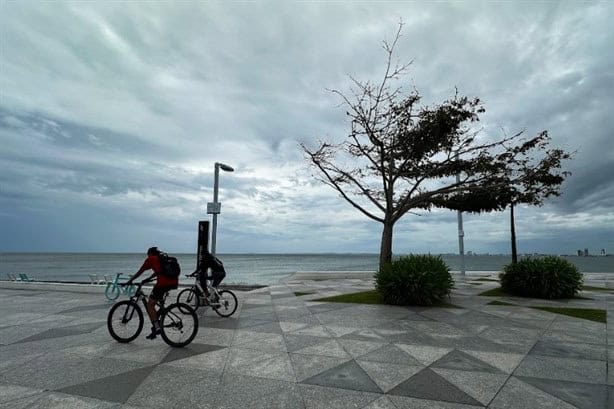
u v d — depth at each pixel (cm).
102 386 448
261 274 4931
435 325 790
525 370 500
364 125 1341
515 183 1412
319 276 2123
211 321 842
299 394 423
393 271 1109
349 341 658
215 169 1376
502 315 905
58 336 698
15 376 482
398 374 487
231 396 418
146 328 764
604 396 415
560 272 1209
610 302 1124
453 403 397
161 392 429
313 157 1462
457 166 1379
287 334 713
